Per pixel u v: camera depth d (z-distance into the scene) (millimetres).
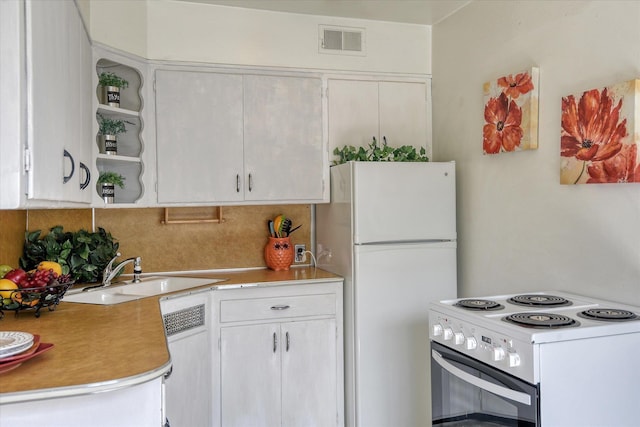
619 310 1879
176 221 3242
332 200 3223
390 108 3389
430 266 2998
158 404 1397
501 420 1708
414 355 2969
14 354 1354
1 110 1376
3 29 1379
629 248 2002
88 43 2424
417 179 2979
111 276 2781
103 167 2902
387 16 3291
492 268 2840
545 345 1572
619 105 1980
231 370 2846
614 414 1657
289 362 2941
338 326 3021
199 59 3037
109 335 1718
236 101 3092
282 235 3396
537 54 2488
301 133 3207
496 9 2799
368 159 3162
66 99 1852
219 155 3061
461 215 3133
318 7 3123
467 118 3076
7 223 2352
